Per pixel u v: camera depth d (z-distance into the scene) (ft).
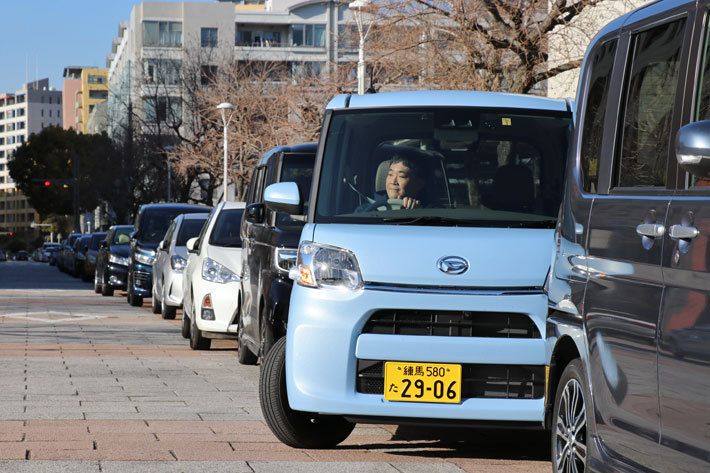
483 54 179.01
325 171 54.90
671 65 34.58
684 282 31.30
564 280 41.60
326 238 51.47
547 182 53.78
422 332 49.47
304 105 323.78
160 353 104.83
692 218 31.30
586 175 40.93
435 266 49.52
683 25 34.22
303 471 48.08
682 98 33.17
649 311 33.45
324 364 49.75
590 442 38.40
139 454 51.24
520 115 55.83
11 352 103.91
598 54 41.52
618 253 36.17
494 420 48.80
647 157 35.58
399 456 52.65
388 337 49.11
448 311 49.24
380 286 49.75
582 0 169.27
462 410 48.62
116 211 516.32
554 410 42.96
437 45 183.32
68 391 74.95
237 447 53.98
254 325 80.48
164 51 563.07
